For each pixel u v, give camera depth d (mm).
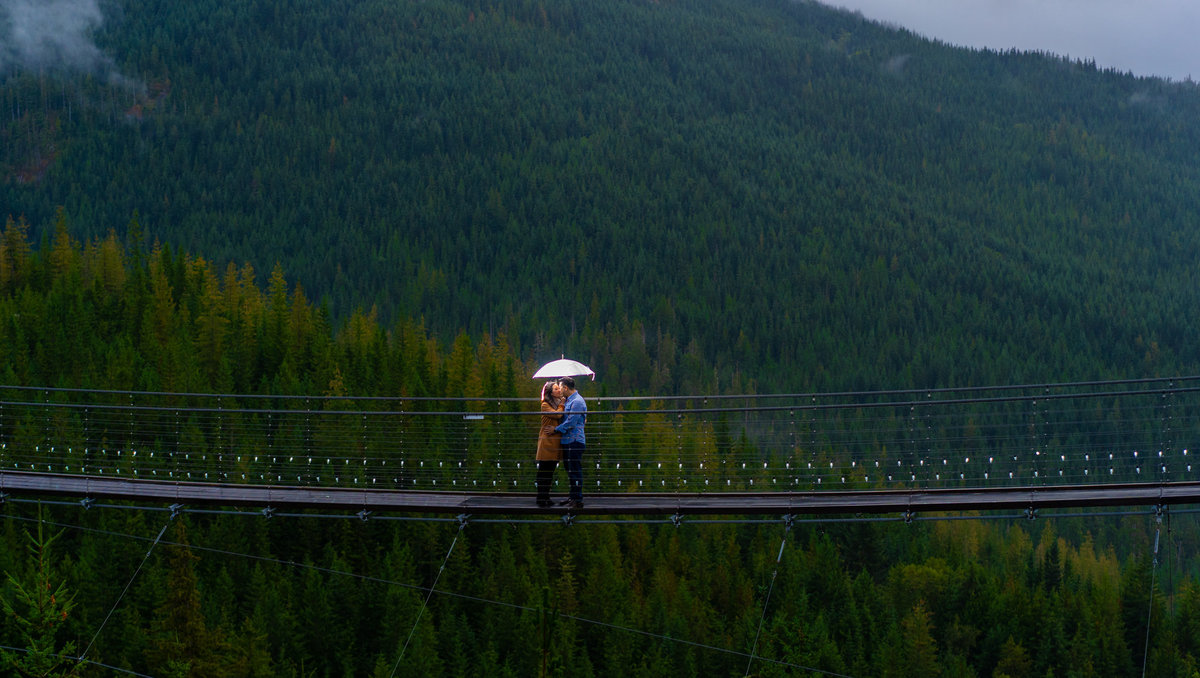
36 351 77250
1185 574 59281
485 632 48219
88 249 110312
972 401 16266
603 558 53750
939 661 56094
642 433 20656
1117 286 195500
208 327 87562
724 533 59875
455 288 183500
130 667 39719
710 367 154750
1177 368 152125
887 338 162625
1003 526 75688
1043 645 55969
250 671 42000
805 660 48500
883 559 62500
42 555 15320
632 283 190125
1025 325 168250
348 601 47969
